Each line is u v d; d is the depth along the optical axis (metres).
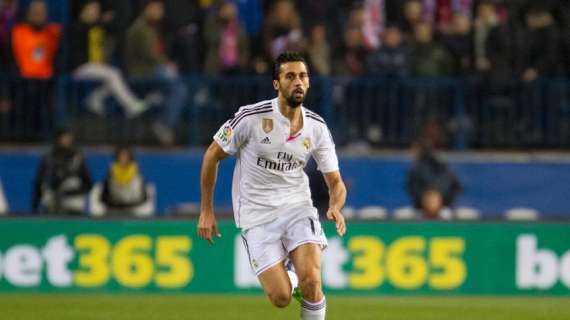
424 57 57.25
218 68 56.94
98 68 56.25
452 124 57.56
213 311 39.53
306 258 26.62
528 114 57.69
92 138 56.62
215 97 56.66
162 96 56.69
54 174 51.97
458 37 57.59
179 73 57.78
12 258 46.16
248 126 26.73
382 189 57.25
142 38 56.22
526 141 57.91
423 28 57.47
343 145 57.06
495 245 48.00
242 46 56.97
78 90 56.38
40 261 46.25
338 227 26.80
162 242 46.75
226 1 58.09
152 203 56.28
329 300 44.38
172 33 58.12
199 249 46.84
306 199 27.58
